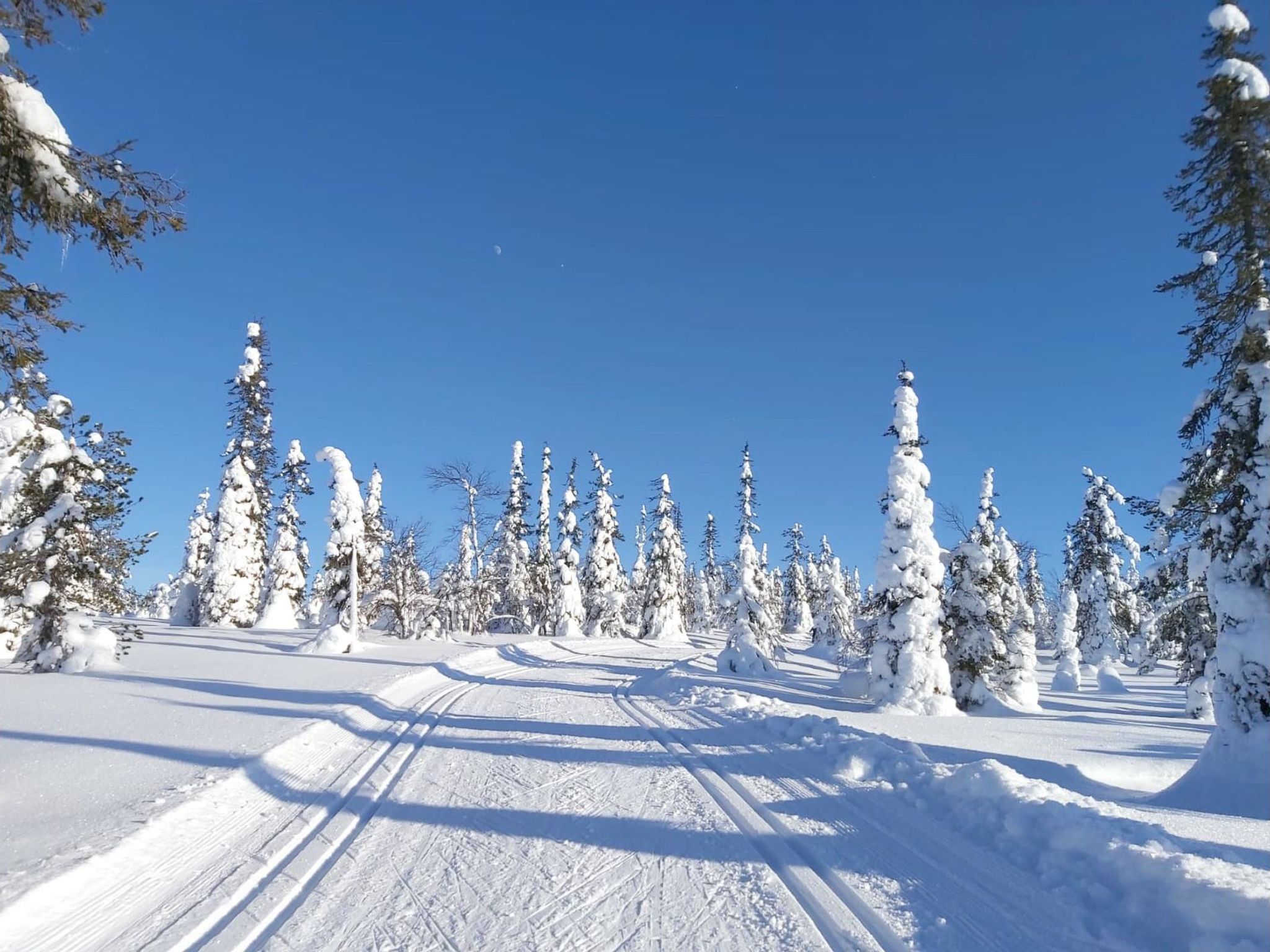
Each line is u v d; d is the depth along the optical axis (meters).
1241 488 11.49
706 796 7.71
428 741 11.05
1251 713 10.37
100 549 17.83
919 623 20.06
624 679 22.94
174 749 9.12
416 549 40.25
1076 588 43.59
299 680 17.05
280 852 5.97
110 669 17.95
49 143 5.71
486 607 43.03
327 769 8.95
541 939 4.45
